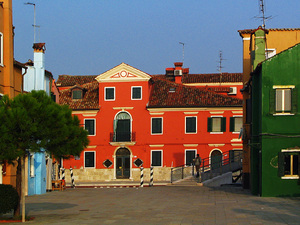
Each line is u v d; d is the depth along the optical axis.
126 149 49.62
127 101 49.56
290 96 24.61
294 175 24.48
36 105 17.62
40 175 30.78
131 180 48.91
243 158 31.45
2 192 17.38
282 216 17.14
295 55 24.62
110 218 17.83
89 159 49.84
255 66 27.17
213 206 20.89
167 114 49.12
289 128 24.50
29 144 17.47
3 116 17.17
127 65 49.38
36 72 31.47
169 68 62.31
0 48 24.19
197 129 48.66
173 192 29.28
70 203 24.06
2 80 24.12
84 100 51.06
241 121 48.31
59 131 18.00
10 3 24.72
